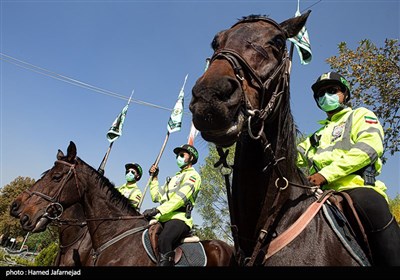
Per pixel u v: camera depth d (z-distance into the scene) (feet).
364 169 7.85
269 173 7.12
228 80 5.57
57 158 19.47
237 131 5.68
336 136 8.47
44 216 17.80
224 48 6.70
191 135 19.65
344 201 7.47
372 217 6.97
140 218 17.66
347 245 6.76
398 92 27.14
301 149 9.75
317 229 6.96
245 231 7.34
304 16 7.93
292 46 8.44
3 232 146.82
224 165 6.93
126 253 16.31
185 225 17.08
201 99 5.31
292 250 6.70
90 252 18.37
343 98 9.14
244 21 7.75
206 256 17.29
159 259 15.79
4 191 156.35
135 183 25.58
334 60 29.40
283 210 7.19
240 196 7.41
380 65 27.68
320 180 7.32
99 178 18.63
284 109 7.35
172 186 18.37
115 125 24.79
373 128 7.70
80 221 18.78
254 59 6.78
